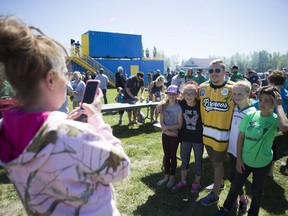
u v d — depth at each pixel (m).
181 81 9.68
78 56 23.58
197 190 3.62
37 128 0.75
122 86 10.05
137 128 7.30
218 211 2.92
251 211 2.78
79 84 7.19
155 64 28.44
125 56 26.56
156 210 3.24
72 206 0.81
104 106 6.78
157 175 4.19
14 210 3.25
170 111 3.55
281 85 4.34
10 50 0.71
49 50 0.76
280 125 2.41
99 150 0.80
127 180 4.02
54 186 0.77
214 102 3.02
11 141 0.77
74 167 0.76
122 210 3.24
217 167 3.15
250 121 2.65
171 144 3.65
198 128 3.38
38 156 0.72
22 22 0.77
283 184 3.86
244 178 2.77
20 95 0.78
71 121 0.81
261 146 2.56
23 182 0.79
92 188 0.82
